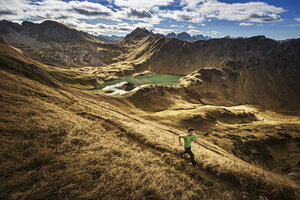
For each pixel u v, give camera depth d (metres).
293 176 13.42
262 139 97.31
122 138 11.91
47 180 4.94
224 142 92.44
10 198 4.07
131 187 5.47
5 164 5.20
